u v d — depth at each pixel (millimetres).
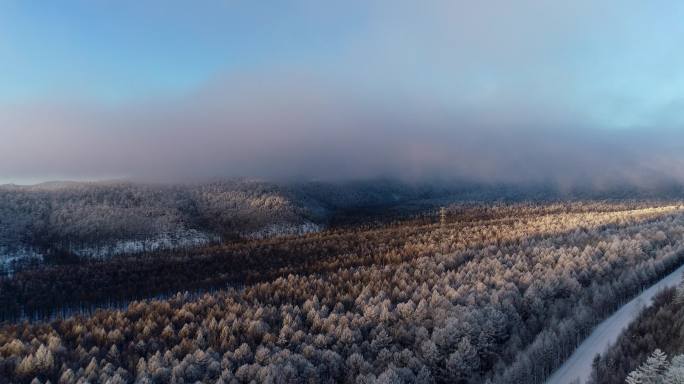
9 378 69438
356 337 84375
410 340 83688
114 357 76688
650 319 79125
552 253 135000
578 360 77125
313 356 76750
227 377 66938
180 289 150000
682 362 47688
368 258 165125
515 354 78312
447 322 82188
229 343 81688
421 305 92938
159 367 70688
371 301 101375
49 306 137625
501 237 184625
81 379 64625
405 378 67938
